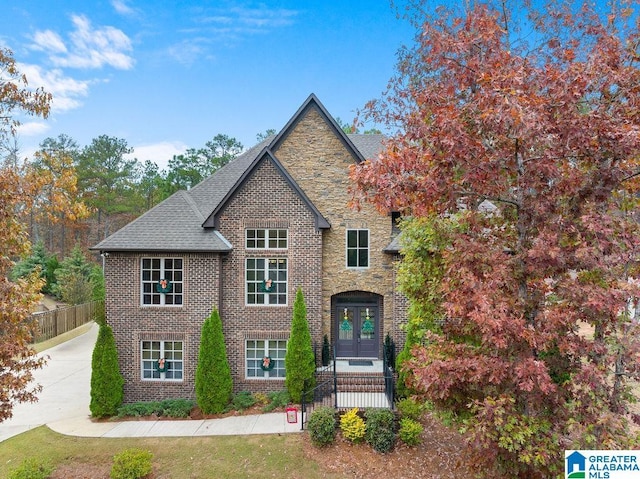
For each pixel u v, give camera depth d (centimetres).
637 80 650
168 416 1509
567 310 623
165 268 1652
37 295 946
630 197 721
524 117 570
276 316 1673
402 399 1420
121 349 1619
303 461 1183
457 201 788
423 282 1117
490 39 768
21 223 1047
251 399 1579
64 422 1477
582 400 633
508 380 642
